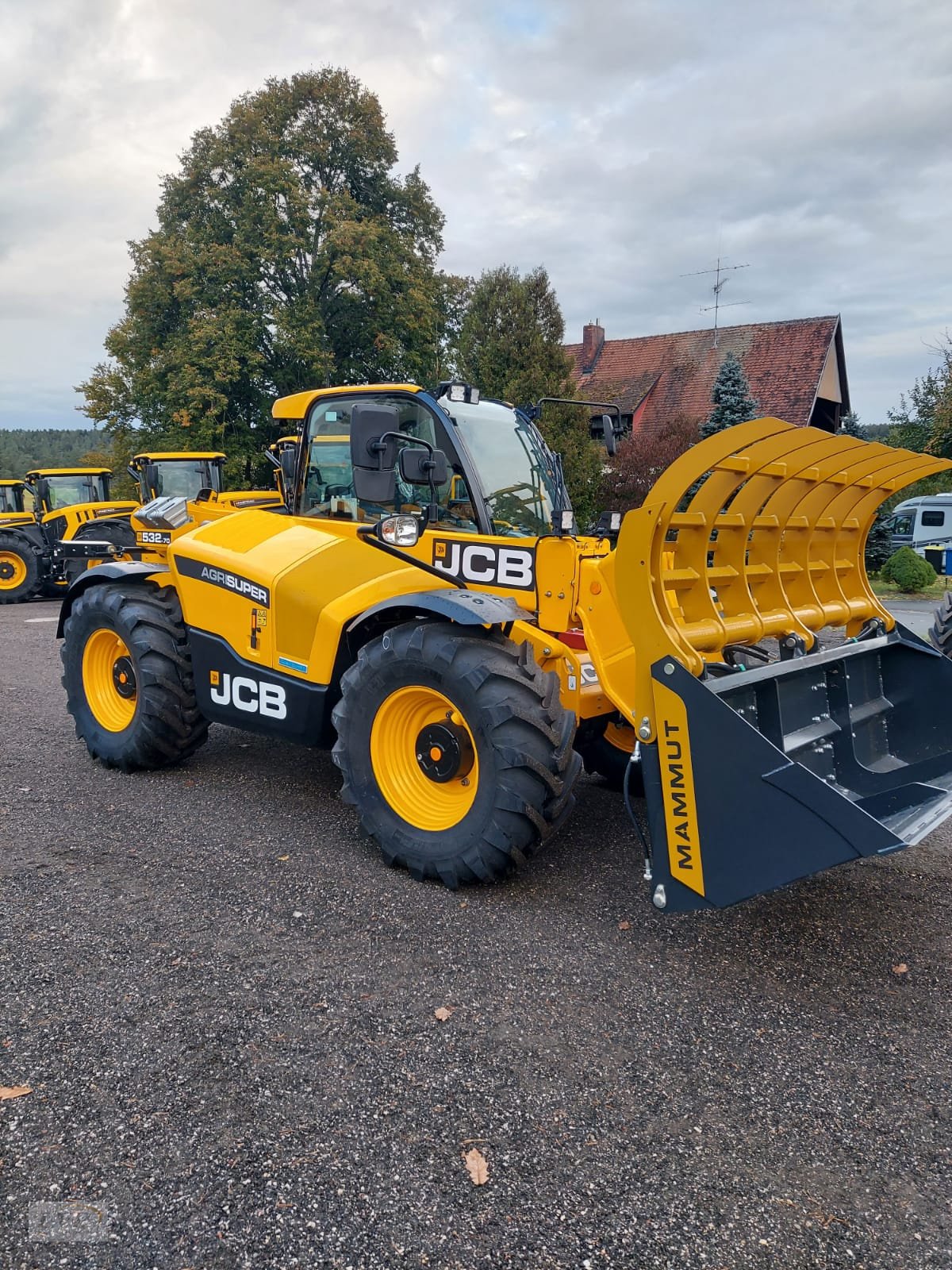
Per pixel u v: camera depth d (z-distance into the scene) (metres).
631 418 27.72
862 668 4.18
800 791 2.74
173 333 24.91
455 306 27.48
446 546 4.29
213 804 4.66
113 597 5.02
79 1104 2.30
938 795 3.46
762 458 3.33
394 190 26.20
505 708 3.36
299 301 24.12
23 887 3.61
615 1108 2.34
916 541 21.00
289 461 4.82
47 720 6.52
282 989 2.86
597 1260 1.87
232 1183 2.05
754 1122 2.30
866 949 3.24
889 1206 2.03
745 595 3.75
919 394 28.31
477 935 3.26
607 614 3.81
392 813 3.77
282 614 4.27
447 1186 2.06
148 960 3.03
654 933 3.31
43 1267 1.82
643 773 3.08
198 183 25.09
